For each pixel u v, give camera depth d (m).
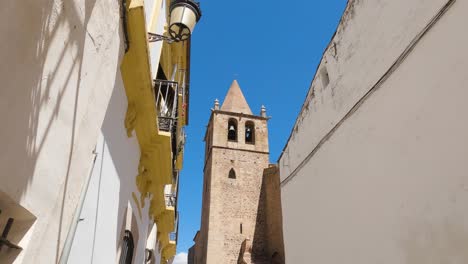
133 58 4.45
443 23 4.48
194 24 4.93
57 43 2.39
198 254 37.06
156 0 6.93
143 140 5.95
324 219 7.83
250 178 35.91
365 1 6.68
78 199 3.04
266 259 31.09
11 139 1.91
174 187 14.09
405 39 5.31
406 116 5.13
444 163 4.25
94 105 3.29
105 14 3.35
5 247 2.10
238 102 42.66
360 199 6.29
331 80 8.10
